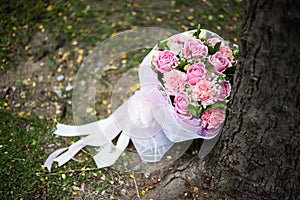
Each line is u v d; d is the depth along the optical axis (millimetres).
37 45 3006
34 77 2879
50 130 2631
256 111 1913
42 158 2504
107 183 2424
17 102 2766
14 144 2551
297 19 1574
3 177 2408
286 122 1835
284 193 2090
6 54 2953
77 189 2396
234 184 2227
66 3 3174
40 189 2381
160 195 2346
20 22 3082
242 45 1820
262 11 1662
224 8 3133
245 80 1885
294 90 1728
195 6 3180
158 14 3160
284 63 1694
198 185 2322
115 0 3219
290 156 1936
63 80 2869
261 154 2021
